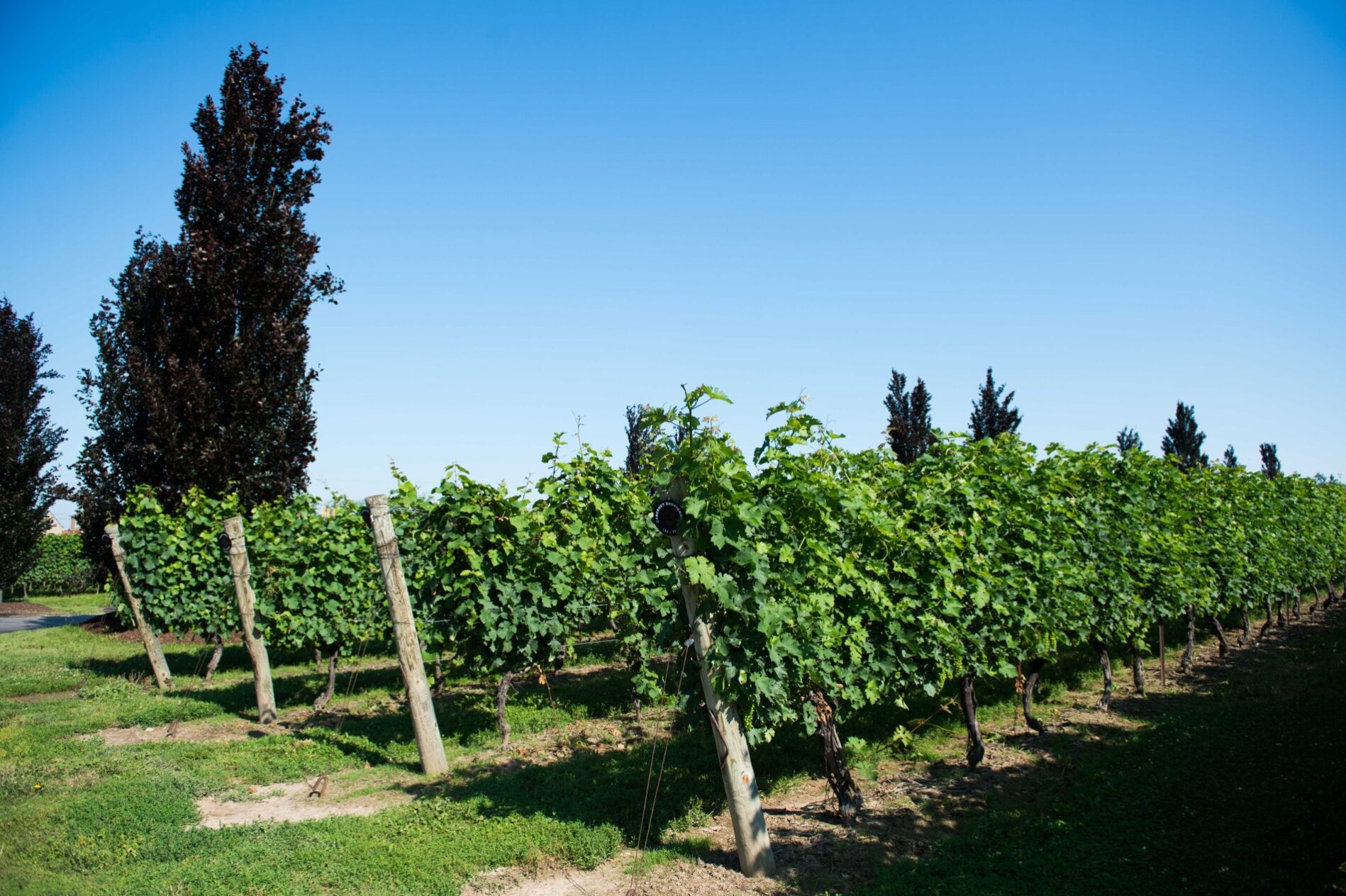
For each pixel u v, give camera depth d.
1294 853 5.41
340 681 13.89
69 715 10.98
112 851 6.00
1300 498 19.09
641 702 11.45
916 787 7.82
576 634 11.17
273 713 10.99
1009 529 9.45
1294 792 6.58
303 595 11.60
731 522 6.07
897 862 5.90
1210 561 14.13
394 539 8.77
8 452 26.58
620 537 10.73
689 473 6.05
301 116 22.34
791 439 6.89
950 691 11.56
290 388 21.73
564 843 6.29
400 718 10.81
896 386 28.12
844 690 7.28
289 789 8.10
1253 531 15.89
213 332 21.12
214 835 6.43
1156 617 12.20
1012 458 10.03
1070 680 12.88
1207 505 14.29
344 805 7.59
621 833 6.57
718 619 6.10
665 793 7.49
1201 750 8.09
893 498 8.95
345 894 5.39
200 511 14.39
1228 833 5.91
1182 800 6.65
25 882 5.32
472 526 9.38
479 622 9.28
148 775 7.94
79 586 39.44
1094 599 10.66
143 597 13.41
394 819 6.89
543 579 9.63
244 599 11.00
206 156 21.73
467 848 6.20
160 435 20.08
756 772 8.20
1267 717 9.32
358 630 12.00
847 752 8.68
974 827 6.49
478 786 7.84
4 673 14.36
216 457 20.36
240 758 8.87
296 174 22.48
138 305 21.38
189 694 12.75
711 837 6.68
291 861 5.90
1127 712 10.86
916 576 7.98
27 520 26.91
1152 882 5.19
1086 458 12.34
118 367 21.17
